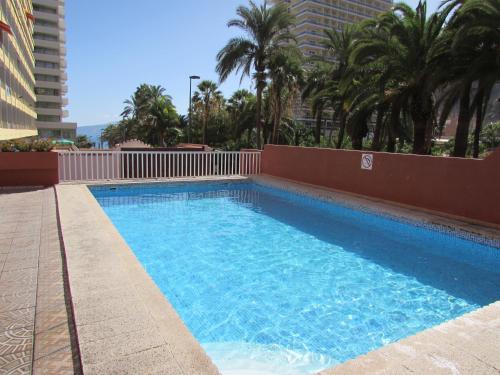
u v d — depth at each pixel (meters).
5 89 21.92
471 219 6.76
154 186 10.50
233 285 4.55
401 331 3.57
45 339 2.42
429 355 2.30
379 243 6.46
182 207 8.94
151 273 4.88
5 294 3.09
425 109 12.48
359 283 4.73
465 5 9.82
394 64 12.29
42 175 9.08
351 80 15.05
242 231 6.99
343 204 8.57
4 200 7.11
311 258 5.62
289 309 3.96
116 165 10.96
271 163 12.76
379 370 2.12
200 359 2.18
